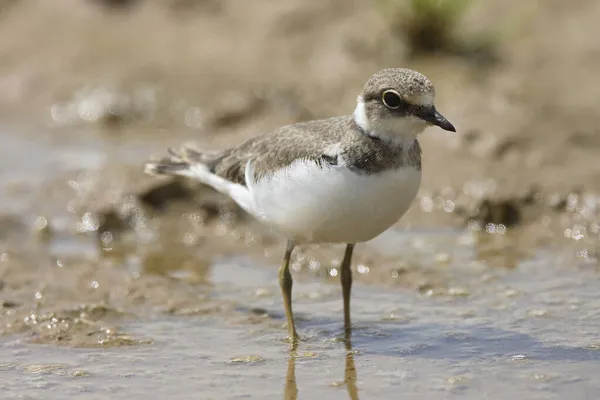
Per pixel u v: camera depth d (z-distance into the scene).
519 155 15.64
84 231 14.66
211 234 14.63
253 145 11.30
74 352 10.64
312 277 13.07
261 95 18.55
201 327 11.38
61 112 19.28
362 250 13.78
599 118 16.80
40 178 16.16
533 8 20.73
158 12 22.09
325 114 17.80
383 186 9.95
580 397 9.38
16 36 21.69
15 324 11.28
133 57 20.66
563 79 18.50
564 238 14.02
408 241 14.16
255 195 10.85
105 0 22.38
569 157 15.59
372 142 9.95
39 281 12.62
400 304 11.99
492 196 14.66
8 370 10.16
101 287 12.52
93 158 17.14
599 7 20.73
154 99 19.17
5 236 14.38
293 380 9.93
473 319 11.44
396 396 9.52
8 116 19.31
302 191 10.13
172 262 13.66
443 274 12.90
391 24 19.70
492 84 18.23
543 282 12.54
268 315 11.75
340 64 19.25
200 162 11.99
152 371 10.14
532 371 9.99
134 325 11.43
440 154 15.80
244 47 20.55
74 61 20.66
